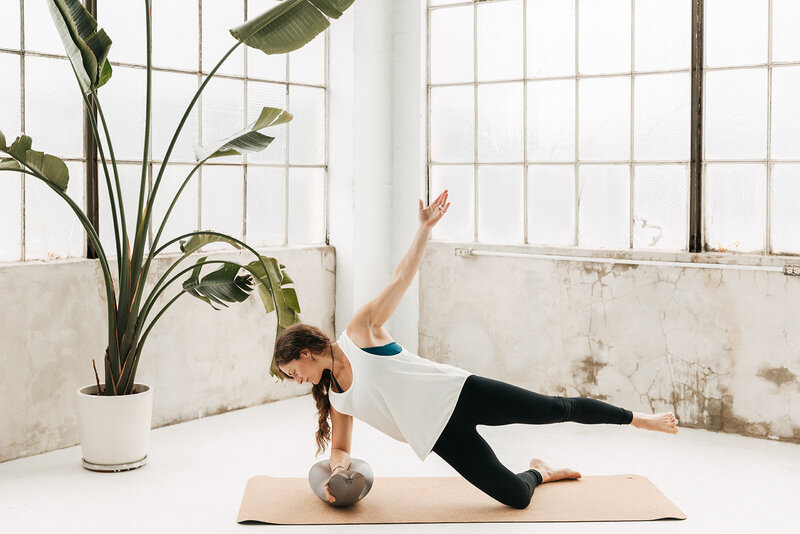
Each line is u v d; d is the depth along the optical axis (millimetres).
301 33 3797
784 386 4281
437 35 5375
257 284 4027
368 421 3287
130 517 3252
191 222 4738
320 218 5477
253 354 4996
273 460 3986
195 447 4191
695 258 4484
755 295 4324
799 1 4234
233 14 4906
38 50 4043
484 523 3188
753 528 3152
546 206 5039
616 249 4773
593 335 4816
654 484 3641
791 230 4320
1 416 3902
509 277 5090
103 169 3924
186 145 4699
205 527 3150
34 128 4047
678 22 4559
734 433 4434
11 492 3527
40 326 4016
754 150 4391
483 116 5234
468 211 5336
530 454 4094
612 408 3266
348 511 3295
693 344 4512
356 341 3229
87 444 3805
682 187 4598
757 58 4352
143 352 4457
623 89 4742
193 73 4715
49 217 4141
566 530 3121
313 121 5398
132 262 3793
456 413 3180
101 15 4266
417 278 5438
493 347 5172
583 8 4844
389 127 5477
